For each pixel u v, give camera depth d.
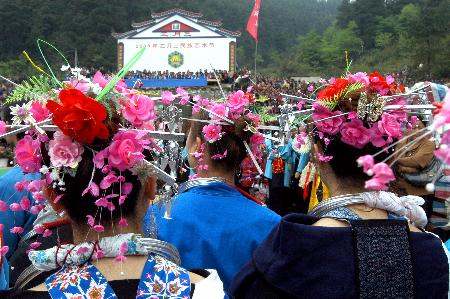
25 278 1.41
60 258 1.28
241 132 2.40
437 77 32.44
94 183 1.27
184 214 2.24
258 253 1.58
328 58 51.12
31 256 1.30
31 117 1.33
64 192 1.32
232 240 2.20
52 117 1.26
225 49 38.56
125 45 38.62
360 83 1.68
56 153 1.26
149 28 38.56
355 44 50.34
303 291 1.44
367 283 1.42
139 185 1.37
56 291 1.23
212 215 2.24
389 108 1.65
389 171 0.97
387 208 1.59
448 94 1.00
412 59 35.34
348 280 1.42
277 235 1.54
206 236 2.19
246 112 2.47
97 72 1.54
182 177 3.14
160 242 1.36
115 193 1.32
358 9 55.91
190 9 67.62
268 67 65.50
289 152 5.60
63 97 1.27
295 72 51.41
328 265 1.44
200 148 2.44
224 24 74.38
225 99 2.53
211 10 72.44
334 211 1.60
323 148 1.70
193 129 2.48
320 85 2.09
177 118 2.15
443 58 32.88
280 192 5.92
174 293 1.27
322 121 1.63
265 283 1.51
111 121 1.32
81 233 1.34
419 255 1.48
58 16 46.31
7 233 2.21
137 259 1.31
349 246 1.46
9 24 41.44
